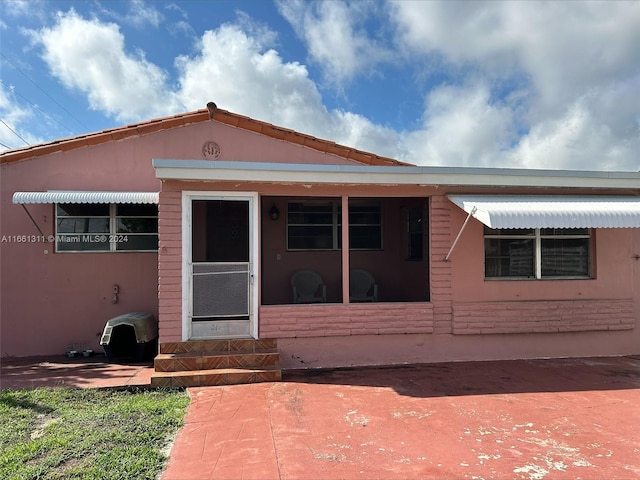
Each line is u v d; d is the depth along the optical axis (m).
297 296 11.52
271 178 7.97
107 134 10.19
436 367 8.30
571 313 9.05
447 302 8.75
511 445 4.96
